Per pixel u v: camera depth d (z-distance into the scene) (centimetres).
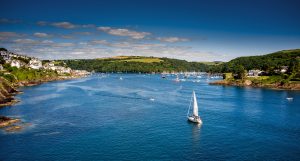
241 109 13212
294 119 11175
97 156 7044
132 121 10594
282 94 19088
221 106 14025
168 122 10488
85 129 9412
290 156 7206
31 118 10912
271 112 12538
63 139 8312
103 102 15125
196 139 8456
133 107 13625
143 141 8212
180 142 8162
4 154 7131
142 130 9350
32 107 13225
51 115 11506
